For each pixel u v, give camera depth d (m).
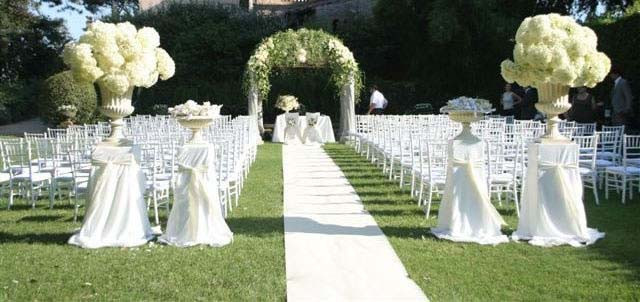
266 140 18.31
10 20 27.61
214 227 5.94
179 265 5.11
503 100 16.44
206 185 5.88
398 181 9.77
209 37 23.94
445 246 5.72
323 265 5.11
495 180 7.16
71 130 9.81
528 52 5.71
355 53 24.30
